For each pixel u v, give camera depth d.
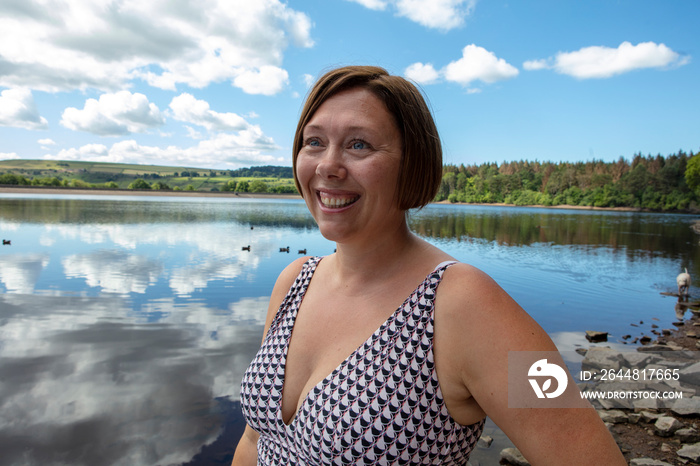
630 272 14.52
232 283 11.17
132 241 20.62
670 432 3.96
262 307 8.84
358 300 1.03
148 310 8.52
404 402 0.87
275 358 1.10
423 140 0.98
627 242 26.28
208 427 4.25
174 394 4.91
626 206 102.12
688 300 10.52
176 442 3.98
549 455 0.75
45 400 4.77
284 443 1.03
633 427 4.14
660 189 97.38
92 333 7.06
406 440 0.86
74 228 26.62
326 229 1.02
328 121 1.00
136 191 141.50
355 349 0.96
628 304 9.86
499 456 3.51
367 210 0.99
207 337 6.92
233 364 5.81
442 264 0.94
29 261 14.22
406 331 0.90
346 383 0.91
